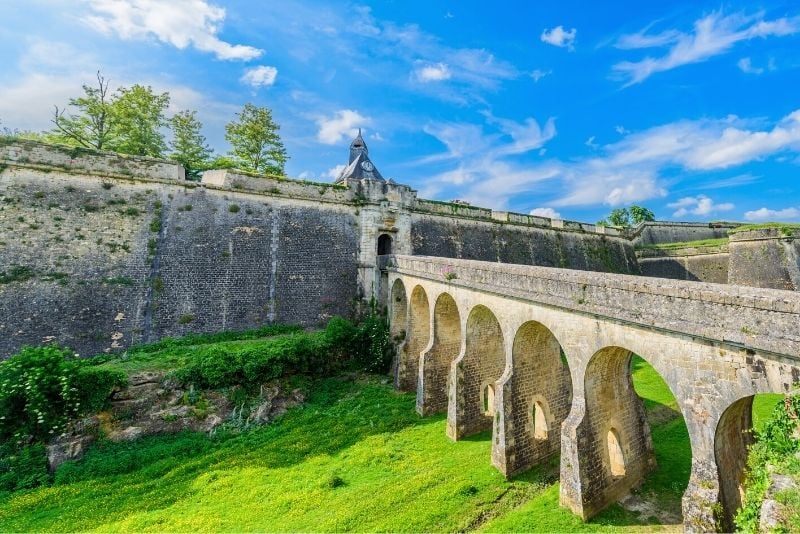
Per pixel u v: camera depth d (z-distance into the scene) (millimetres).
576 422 11703
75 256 20312
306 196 27859
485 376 17844
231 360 19047
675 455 14680
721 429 8898
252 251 25203
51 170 20656
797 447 7203
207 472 14484
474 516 11875
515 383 14516
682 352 9273
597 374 12227
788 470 6789
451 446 16172
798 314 7195
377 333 25234
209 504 12656
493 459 14516
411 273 22828
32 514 12094
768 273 30047
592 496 11453
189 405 17438
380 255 30312
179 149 36312
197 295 22922
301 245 26984
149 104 32531
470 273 17000
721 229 51781
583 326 11789
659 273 43469
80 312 19750
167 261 22500
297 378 21359
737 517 7609
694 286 9164
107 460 14570
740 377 8242
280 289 25594
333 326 24188
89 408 15461
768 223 32656
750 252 31406
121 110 30891
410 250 30906
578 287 11891
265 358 19875
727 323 8328
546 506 11984
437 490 13086
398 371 22484
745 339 7938
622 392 13047
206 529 11359
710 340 8703
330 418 18859
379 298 28359
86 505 12539
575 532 10719
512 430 14125
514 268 14555
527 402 14750
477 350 17656
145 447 15648
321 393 21391
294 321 25609
